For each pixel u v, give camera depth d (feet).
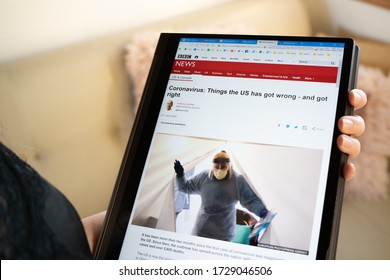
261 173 1.66
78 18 3.47
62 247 1.28
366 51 3.55
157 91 1.90
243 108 1.78
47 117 3.32
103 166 3.37
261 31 3.49
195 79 1.88
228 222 1.63
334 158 1.61
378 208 3.41
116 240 1.69
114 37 3.48
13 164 1.36
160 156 1.79
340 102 1.69
